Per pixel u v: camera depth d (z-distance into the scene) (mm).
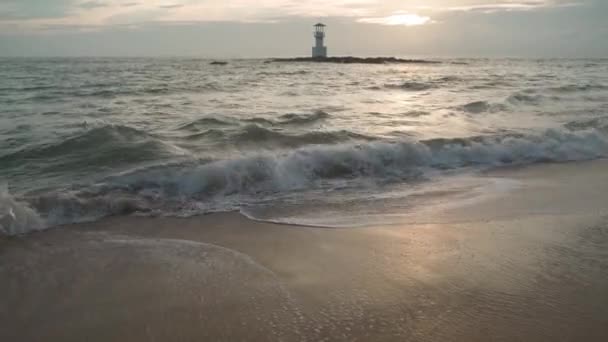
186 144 8398
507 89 20219
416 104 14523
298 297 3426
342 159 7297
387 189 6473
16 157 7324
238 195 6070
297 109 13250
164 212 5375
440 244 4453
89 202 5336
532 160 8320
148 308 3275
